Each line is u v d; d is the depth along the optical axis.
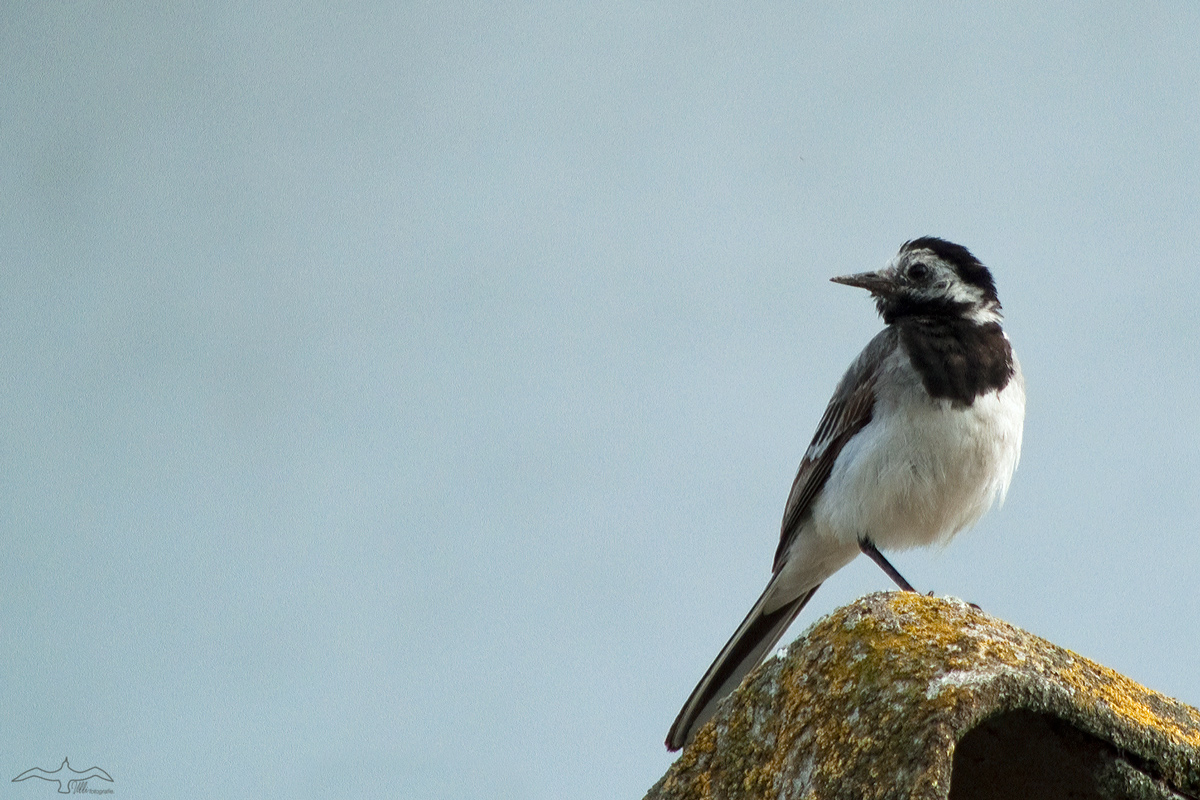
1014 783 6.26
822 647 6.62
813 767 6.10
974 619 6.68
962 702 5.81
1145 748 6.16
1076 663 6.65
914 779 5.58
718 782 6.72
